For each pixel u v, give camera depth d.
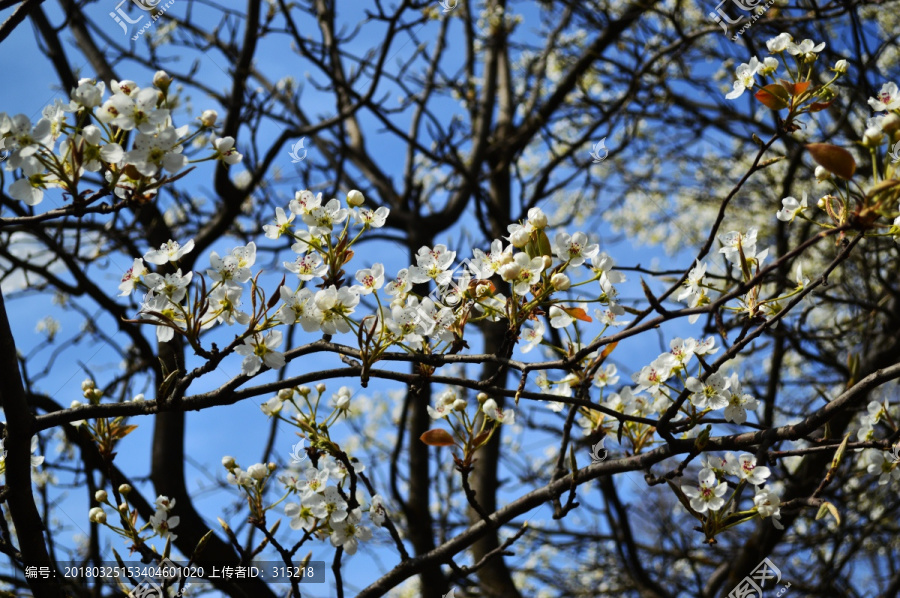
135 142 1.66
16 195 1.67
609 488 5.37
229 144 1.76
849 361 2.27
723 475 2.08
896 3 5.88
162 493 4.39
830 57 5.02
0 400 2.01
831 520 5.54
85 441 3.21
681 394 2.01
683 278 2.05
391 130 5.59
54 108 1.66
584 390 2.26
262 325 1.82
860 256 5.11
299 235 1.95
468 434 2.26
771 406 4.71
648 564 6.55
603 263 1.93
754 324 1.98
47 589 2.18
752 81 2.12
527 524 2.38
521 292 1.87
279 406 2.25
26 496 2.12
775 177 6.92
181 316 1.85
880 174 1.72
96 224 4.80
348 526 2.22
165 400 1.95
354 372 1.97
